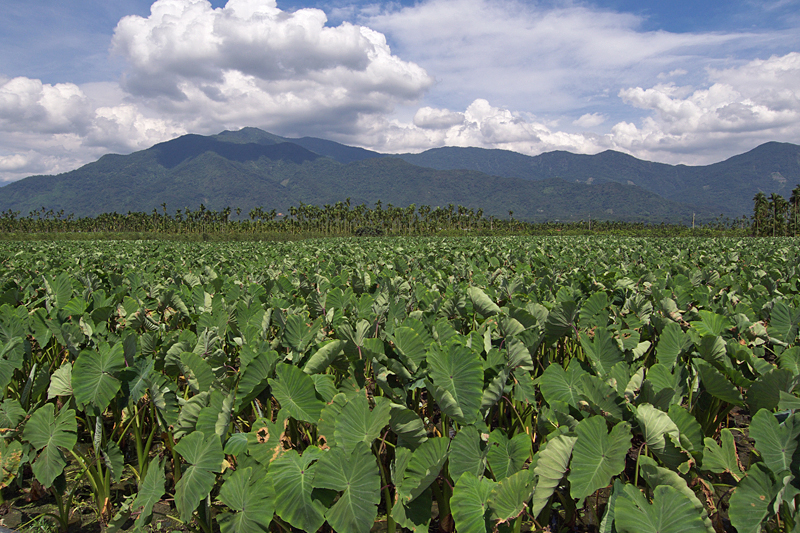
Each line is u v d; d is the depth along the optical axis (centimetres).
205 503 284
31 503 361
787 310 451
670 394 278
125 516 313
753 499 232
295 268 1135
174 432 312
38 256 1307
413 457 241
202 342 369
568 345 513
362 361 326
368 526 231
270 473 247
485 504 239
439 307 525
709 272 852
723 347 341
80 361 321
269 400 353
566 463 238
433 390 278
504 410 405
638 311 512
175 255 1504
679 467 253
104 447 368
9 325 426
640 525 210
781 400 277
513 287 642
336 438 250
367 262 1263
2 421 327
